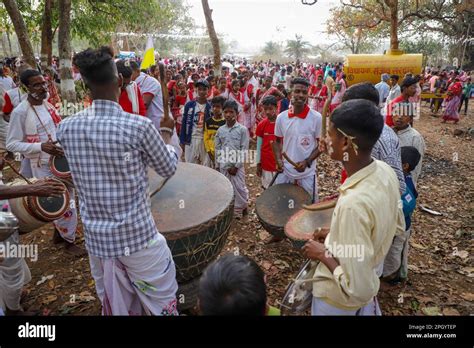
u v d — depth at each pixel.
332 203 2.38
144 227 2.05
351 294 1.59
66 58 5.73
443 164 7.53
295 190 3.92
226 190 3.05
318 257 1.81
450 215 5.09
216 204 2.82
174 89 7.96
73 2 9.34
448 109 12.12
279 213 3.61
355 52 31.86
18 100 4.94
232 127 4.57
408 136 3.75
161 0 19.52
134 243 2.03
